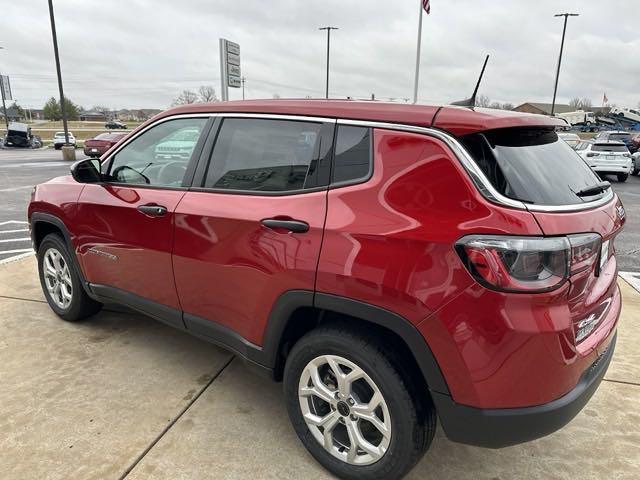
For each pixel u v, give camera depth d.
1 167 18.98
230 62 10.58
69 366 3.24
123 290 3.24
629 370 3.29
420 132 2.00
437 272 1.85
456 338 1.84
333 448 2.31
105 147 21.30
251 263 2.40
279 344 2.42
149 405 2.84
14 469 2.32
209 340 2.81
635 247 7.21
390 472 2.13
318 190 2.23
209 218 2.57
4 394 2.91
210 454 2.45
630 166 17.23
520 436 1.89
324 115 2.29
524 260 1.74
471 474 2.37
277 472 2.35
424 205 1.92
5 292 4.53
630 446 2.56
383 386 2.05
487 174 1.85
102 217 3.21
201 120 2.82
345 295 2.06
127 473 2.31
